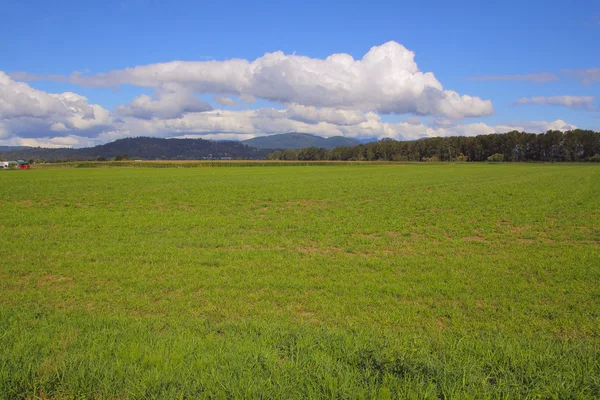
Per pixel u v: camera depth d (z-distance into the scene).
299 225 19.52
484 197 30.48
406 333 7.15
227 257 13.16
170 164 126.25
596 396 4.72
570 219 20.42
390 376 4.96
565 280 10.46
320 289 9.92
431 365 5.20
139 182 49.81
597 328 7.48
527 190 35.84
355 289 9.83
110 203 28.42
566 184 43.19
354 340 6.18
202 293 9.67
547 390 4.69
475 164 140.38
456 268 11.74
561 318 7.92
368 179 55.50
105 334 6.63
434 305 8.78
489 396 4.59
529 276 10.92
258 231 18.17
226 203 28.50
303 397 4.68
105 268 11.84
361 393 4.64
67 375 5.10
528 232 17.14
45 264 12.27
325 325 7.44
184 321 7.67
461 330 7.34
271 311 8.38
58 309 8.63
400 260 12.70
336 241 15.77
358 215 22.55
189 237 16.62
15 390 4.84
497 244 15.16
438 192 35.19
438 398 4.60
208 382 4.87
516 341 6.52
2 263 12.40
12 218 21.53
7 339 6.43
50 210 24.84
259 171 88.00
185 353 5.68
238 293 9.60
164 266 12.04
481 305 8.81
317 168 107.94
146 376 5.00
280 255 13.41
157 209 25.58
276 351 5.81
